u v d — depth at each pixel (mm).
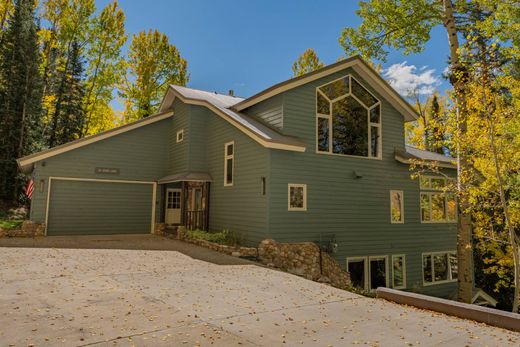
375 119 13266
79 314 4441
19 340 3553
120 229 14711
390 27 12469
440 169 14875
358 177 12375
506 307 16500
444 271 14633
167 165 15914
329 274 10742
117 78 25000
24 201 18625
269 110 11961
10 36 19172
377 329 4316
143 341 3637
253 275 7410
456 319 4816
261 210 10578
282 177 10672
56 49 23953
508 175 9539
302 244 10531
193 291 5859
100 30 23875
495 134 8562
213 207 13312
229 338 3822
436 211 14633
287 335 3996
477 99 8523
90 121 24812
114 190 14711
